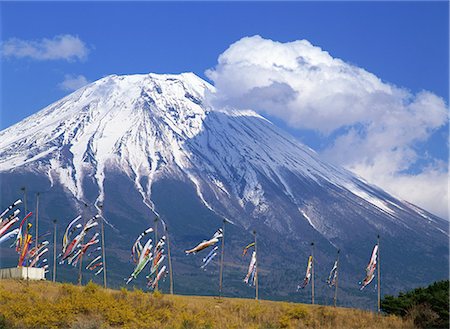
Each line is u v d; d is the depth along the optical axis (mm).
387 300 88125
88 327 70938
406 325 81375
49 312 73438
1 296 77375
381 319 83875
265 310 84812
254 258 106562
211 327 74812
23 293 81500
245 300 93750
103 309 76250
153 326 75062
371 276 102750
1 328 68875
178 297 89500
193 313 80750
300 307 85375
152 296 85062
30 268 96000
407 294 88812
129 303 80375
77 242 104562
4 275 96250
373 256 102875
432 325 82188
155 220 109250
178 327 74438
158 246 102500
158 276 102250
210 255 107875
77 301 76938
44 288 85688
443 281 88938
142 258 100625
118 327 74188
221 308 84812
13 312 73000
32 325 71562
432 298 84938
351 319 83812
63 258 103688
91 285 84062
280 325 79938
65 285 85875
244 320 80750
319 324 81562
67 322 72750
